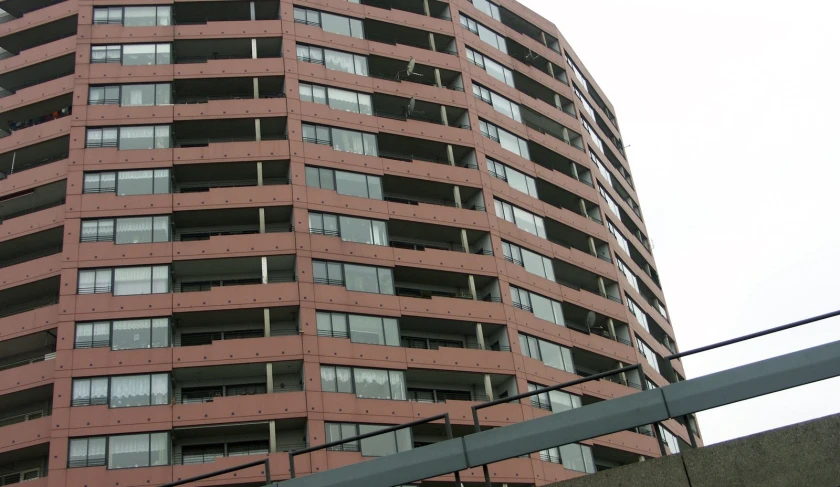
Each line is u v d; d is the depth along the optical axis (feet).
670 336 253.03
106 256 162.71
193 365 153.89
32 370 153.07
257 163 176.14
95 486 142.72
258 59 187.83
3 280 163.32
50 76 192.85
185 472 145.79
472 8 226.38
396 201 191.93
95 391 150.51
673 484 55.21
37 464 153.48
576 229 213.66
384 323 167.63
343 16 201.46
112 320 156.97
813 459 53.52
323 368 157.69
